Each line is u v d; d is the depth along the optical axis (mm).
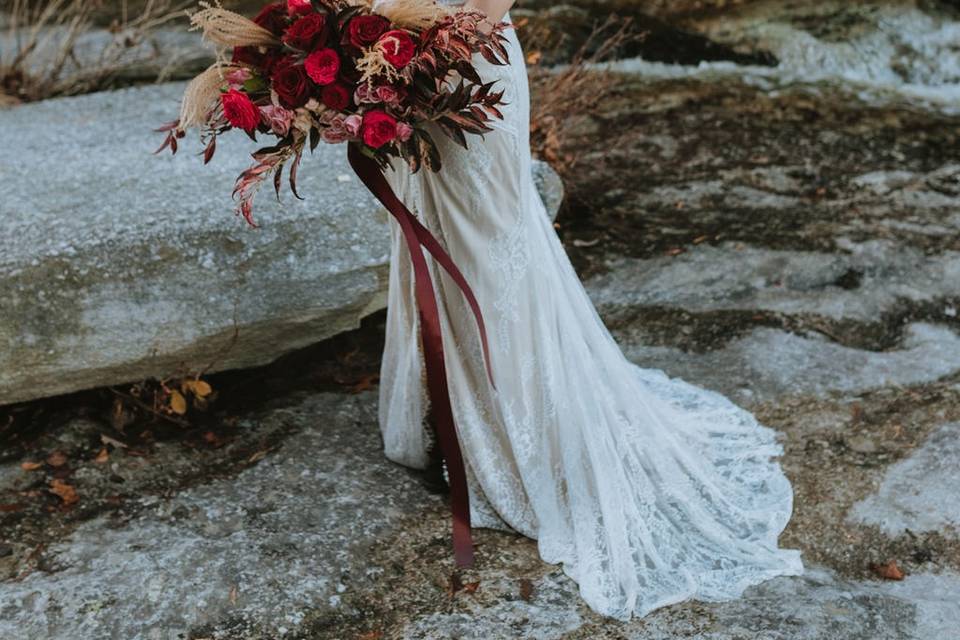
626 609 2406
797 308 3680
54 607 2459
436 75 2203
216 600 2475
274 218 3109
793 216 4336
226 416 3186
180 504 2805
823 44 5828
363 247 3164
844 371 3332
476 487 2734
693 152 4961
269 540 2662
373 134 2154
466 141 2418
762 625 2357
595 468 2629
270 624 2418
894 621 2393
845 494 2814
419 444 2861
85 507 2811
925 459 2920
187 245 3018
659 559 2553
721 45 5922
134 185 3410
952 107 5363
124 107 4391
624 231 4285
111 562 2598
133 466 2963
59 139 3957
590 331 2760
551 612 2430
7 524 2742
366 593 2512
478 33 2197
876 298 3732
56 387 2992
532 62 4570
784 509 2732
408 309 2691
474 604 2465
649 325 3637
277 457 2988
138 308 2984
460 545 2609
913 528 2691
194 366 3115
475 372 2623
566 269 2746
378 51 2094
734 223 4305
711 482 2785
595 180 4715
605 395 2725
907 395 3205
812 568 2590
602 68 5703
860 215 4316
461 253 2535
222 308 3049
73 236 3006
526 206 2547
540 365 2602
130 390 3172
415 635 2379
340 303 3160
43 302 2893
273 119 2168
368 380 3363
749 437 3000
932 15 5930
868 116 5281
